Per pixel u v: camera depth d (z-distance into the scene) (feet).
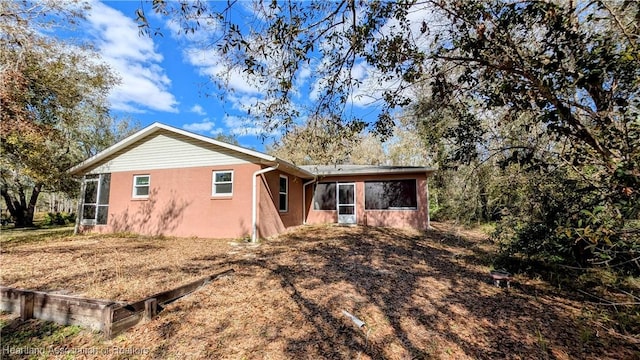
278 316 11.94
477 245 27.86
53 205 102.32
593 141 7.97
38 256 22.29
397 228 41.24
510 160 11.02
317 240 30.66
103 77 41.14
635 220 7.71
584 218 9.10
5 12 27.07
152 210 34.35
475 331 11.07
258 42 10.14
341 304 13.24
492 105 10.05
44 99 35.24
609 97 7.86
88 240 30.66
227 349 9.53
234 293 14.35
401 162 71.87
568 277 16.25
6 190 47.96
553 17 7.31
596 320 11.81
